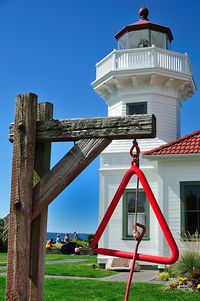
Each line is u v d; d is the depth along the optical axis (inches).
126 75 791.7
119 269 639.1
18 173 173.3
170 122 813.2
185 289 430.0
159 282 494.3
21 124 175.5
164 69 788.0
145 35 903.1
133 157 172.6
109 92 853.2
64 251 1175.6
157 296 378.0
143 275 585.9
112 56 823.7
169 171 693.9
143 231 174.1
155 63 797.2
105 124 171.0
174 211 678.5
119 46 940.0
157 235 712.4
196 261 497.4
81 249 1141.7
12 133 180.7
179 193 682.2
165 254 663.8
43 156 179.6
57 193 172.4
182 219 671.1
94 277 528.1
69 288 406.9
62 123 175.6
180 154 674.2
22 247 168.7
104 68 850.8
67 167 171.8
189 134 721.6
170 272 525.3
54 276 519.8
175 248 159.5
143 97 808.9
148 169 742.5
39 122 178.9
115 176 757.3
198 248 542.3
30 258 175.2
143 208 735.1
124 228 735.7
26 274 167.6
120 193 171.3
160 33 912.9
